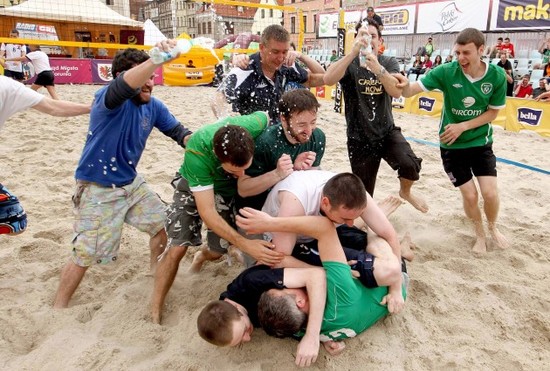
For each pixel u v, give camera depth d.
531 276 3.17
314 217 2.31
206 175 2.39
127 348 2.36
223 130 2.19
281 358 2.30
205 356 2.31
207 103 11.46
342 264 2.28
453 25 16.25
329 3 29.39
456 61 3.34
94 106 2.60
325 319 2.26
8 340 2.43
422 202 3.90
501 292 2.92
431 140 7.76
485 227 3.96
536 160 6.48
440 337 2.49
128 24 19.75
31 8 17.53
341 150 6.79
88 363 2.22
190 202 2.65
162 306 2.67
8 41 8.01
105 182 2.75
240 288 2.36
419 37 18.31
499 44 12.80
